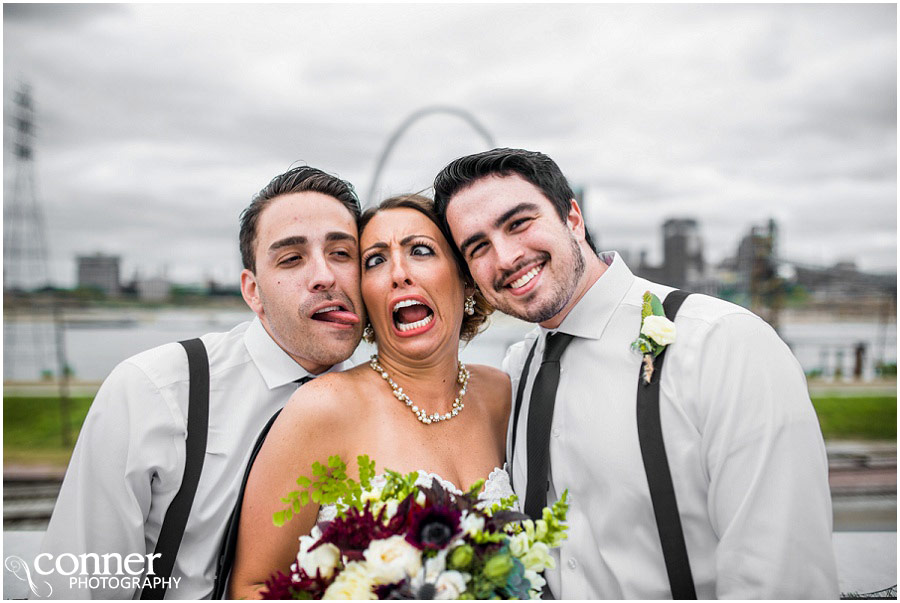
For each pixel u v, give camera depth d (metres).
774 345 2.05
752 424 1.96
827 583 1.88
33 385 13.48
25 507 8.69
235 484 2.46
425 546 1.65
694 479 2.05
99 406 2.44
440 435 2.31
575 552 2.12
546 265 2.17
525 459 2.32
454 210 2.22
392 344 2.30
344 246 2.39
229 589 2.14
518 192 2.16
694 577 2.03
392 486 1.85
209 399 2.52
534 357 2.49
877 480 8.86
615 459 2.09
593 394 2.19
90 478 2.38
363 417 2.21
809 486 1.91
